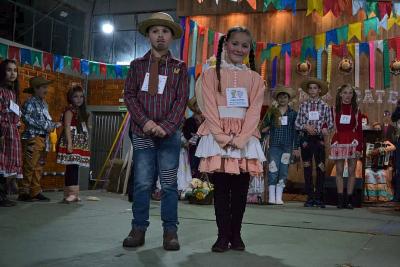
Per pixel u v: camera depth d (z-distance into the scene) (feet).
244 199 8.68
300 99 24.93
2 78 15.96
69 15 28.58
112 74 23.76
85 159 17.31
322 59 24.76
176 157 8.95
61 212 13.62
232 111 8.57
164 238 8.61
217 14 26.35
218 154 8.25
